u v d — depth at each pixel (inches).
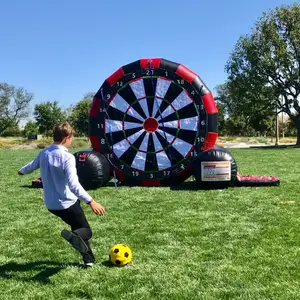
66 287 134.5
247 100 1256.2
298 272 143.4
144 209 253.4
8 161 677.3
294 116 1248.8
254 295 125.5
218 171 309.7
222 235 192.4
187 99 319.9
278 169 476.7
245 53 1213.7
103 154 332.5
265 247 172.1
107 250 172.7
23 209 263.7
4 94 2647.6
